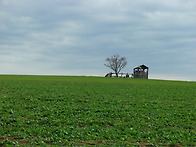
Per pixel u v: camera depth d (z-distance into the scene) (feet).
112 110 86.17
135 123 72.43
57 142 54.13
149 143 56.03
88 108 87.86
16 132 58.65
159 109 93.30
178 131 65.82
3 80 169.78
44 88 130.82
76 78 230.07
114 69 361.51
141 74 293.02
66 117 74.95
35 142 53.21
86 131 62.18
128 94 126.21
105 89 140.97
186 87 175.63
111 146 53.26
